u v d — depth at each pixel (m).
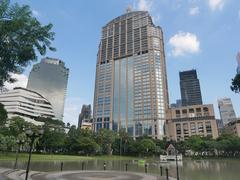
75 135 111.06
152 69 190.75
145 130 176.25
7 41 13.98
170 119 186.62
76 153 110.44
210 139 136.25
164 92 188.38
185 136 177.75
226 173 29.55
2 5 13.69
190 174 28.17
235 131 184.50
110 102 199.25
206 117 177.00
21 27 14.12
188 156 122.81
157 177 24.27
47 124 102.12
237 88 16.66
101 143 115.69
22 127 78.50
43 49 15.65
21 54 14.61
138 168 38.84
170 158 71.75
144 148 114.81
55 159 60.19
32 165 38.00
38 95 182.25
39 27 15.09
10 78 15.44
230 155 125.12
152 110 179.00
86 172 28.78
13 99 167.12
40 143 92.19
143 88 188.62
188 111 185.00
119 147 126.06
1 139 61.81
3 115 37.94
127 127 184.38
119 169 36.28
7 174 22.23
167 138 152.88
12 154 66.25
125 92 196.75
